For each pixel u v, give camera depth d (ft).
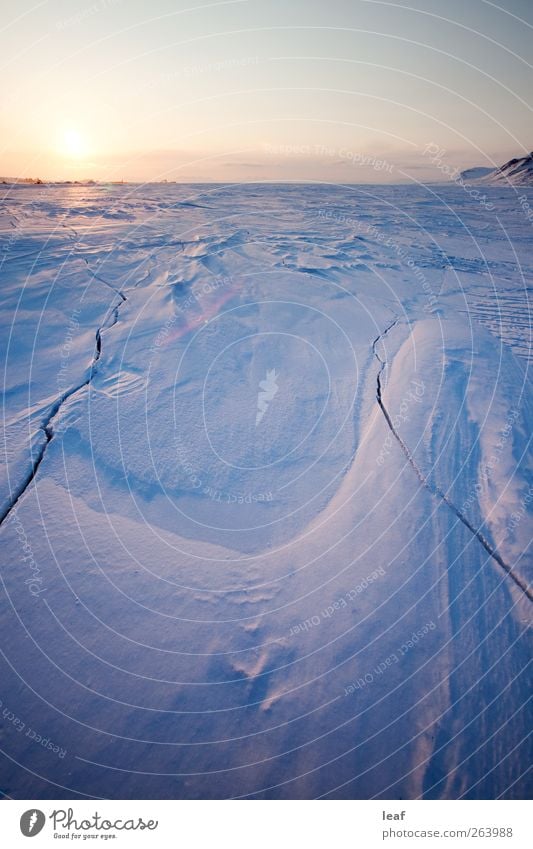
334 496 8.61
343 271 20.34
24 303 14.89
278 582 7.09
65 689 5.70
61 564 7.03
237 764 5.21
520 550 7.25
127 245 22.57
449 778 5.14
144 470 8.76
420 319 15.44
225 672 5.97
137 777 5.11
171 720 5.50
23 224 28.99
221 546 7.68
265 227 31.83
